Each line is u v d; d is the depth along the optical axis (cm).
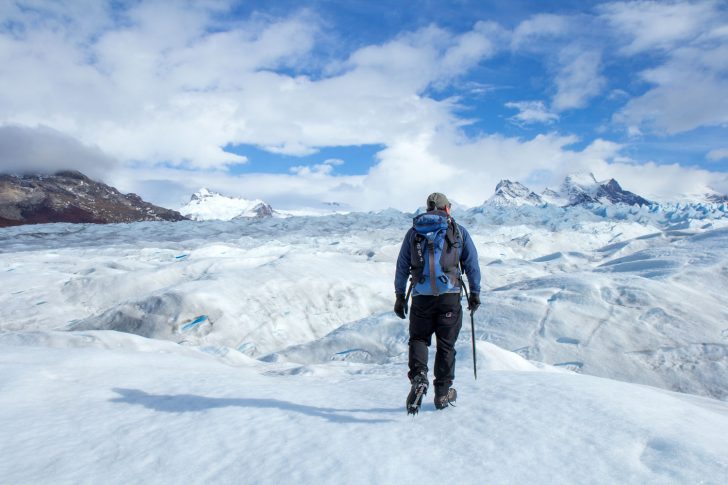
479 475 232
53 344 706
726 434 279
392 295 2802
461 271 347
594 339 1493
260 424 304
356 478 229
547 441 266
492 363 773
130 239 4619
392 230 5150
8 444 269
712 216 4928
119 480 234
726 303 1661
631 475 228
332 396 378
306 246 4272
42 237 4659
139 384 395
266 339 2203
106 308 2556
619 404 317
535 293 1773
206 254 3734
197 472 242
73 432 290
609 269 2206
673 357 1403
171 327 2127
